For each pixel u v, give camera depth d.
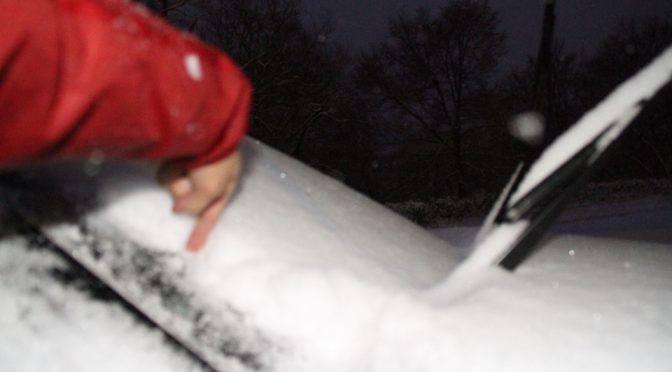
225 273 0.91
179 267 0.88
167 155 0.67
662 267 1.61
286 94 22.11
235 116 0.73
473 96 26.45
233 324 0.87
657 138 30.55
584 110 31.50
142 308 0.86
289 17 21.38
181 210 0.82
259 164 1.63
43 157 0.55
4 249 0.86
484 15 25.84
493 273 1.24
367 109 26.03
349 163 26.69
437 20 26.08
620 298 1.18
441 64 26.23
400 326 0.93
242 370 0.86
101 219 0.87
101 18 0.56
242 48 21.14
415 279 1.22
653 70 1.27
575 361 0.92
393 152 27.42
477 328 0.96
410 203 20.06
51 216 0.86
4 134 0.50
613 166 32.91
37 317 0.86
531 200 1.30
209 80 0.68
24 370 0.84
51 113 0.52
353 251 1.20
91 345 0.86
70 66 0.53
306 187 1.70
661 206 15.79
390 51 26.16
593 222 13.70
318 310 0.91
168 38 0.65
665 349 0.97
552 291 1.17
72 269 0.88
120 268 0.86
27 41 0.49
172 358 0.88
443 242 2.15
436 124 26.66
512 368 0.89
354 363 0.90
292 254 1.01
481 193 23.98
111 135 0.58
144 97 0.59
